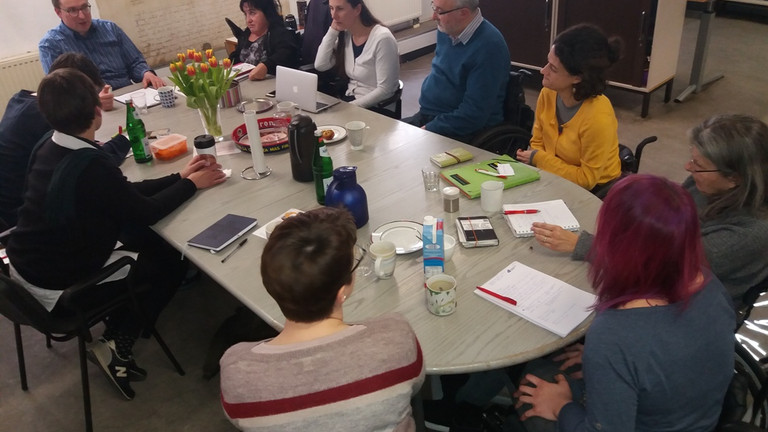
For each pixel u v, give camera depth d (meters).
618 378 1.07
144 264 2.17
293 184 2.11
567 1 4.23
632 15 3.93
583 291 1.45
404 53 5.79
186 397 2.23
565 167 2.24
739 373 1.35
